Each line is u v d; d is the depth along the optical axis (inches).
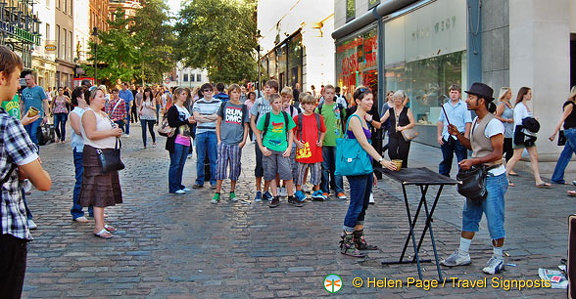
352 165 199.3
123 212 284.5
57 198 317.4
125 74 1421.0
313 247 219.6
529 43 419.8
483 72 488.4
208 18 1740.9
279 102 293.3
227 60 1695.4
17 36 1051.9
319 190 322.0
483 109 186.9
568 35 423.8
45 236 234.4
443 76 563.2
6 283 101.2
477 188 181.9
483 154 186.9
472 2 489.4
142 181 384.2
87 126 228.2
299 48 1240.2
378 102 727.7
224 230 247.6
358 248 214.5
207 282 177.9
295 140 309.9
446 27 552.4
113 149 234.2
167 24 2338.8
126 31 1497.3
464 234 195.2
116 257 205.0
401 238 233.0
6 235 99.8
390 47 696.4
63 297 163.2
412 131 333.7
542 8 416.2
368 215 277.9
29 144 102.3
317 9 1173.1
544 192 329.1
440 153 530.0
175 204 306.7
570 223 149.3
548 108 420.5
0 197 99.7
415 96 632.4
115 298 162.9
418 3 607.5
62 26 1620.3
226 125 313.7
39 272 186.4
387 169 197.5
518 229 245.0
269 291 170.1
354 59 826.8
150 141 688.4
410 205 302.2
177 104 337.7
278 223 261.7
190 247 219.3
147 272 187.8
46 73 1446.9
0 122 99.1
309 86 1171.3
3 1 1043.3
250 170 446.9
